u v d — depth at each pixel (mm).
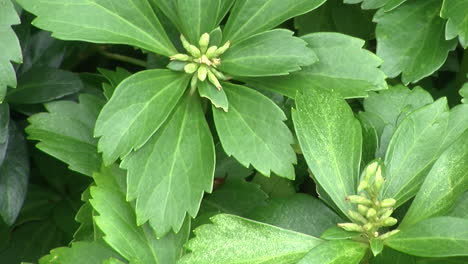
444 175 519
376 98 583
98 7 551
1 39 548
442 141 531
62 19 544
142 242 530
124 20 554
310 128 525
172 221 529
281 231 518
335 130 526
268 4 562
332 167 523
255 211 545
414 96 583
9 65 548
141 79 543
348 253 509
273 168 533
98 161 571
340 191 522
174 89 547
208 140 541
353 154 526
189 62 554
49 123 582
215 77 546
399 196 525
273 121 540
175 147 539
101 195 533
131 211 535
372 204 510
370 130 552
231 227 517
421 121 532
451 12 579
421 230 506
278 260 514
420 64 589
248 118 542
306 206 542
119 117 535
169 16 569
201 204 583
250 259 514
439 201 518
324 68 560
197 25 558
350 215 517
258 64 548
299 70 560
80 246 536
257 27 560
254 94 546
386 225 513
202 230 515
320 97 528
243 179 586
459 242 499
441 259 521
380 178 506
